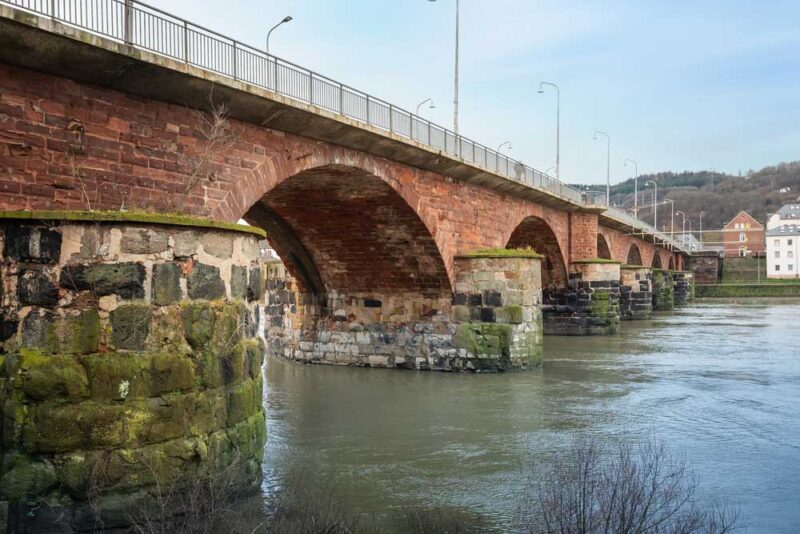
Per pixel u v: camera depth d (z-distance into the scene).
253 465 13.45
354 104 24.16
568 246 51.03
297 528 12.11
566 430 20.56
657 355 37.91
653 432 20.27
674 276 95.81
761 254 148.62
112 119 16.33
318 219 30.89
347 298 34.59
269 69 20.47
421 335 32.62
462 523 13.11
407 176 28.41
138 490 11.24
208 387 12.26
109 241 11.41
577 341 45.31
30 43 13.96
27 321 11.12
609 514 11.12
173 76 16.83
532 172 41.31
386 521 13.23
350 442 19.39
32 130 14.72
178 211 15.80
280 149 21.48
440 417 22.45
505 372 31.12
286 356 36.97
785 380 29.44
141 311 11.52
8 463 10.85
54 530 10.78
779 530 12.79
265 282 38.84
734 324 59.59
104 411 11.07
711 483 15.52
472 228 34.06
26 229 11.19
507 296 31.16
